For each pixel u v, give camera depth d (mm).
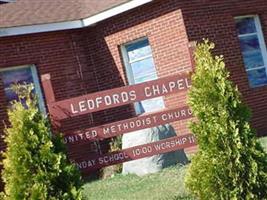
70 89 16000
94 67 16594
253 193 6770
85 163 8398
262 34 16297
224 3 15375
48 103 7969
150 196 9625
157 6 14875
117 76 16094
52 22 15586
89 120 16094
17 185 6195
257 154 6801
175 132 13703
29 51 15391
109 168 13125
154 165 11898
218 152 6781
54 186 6238
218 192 6785
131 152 8547
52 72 15719
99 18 15789
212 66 6961
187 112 8609
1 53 14906
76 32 16422
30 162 6203
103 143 15617
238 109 6875
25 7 16422
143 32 15297
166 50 14844
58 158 6270
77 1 17266
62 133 7469
